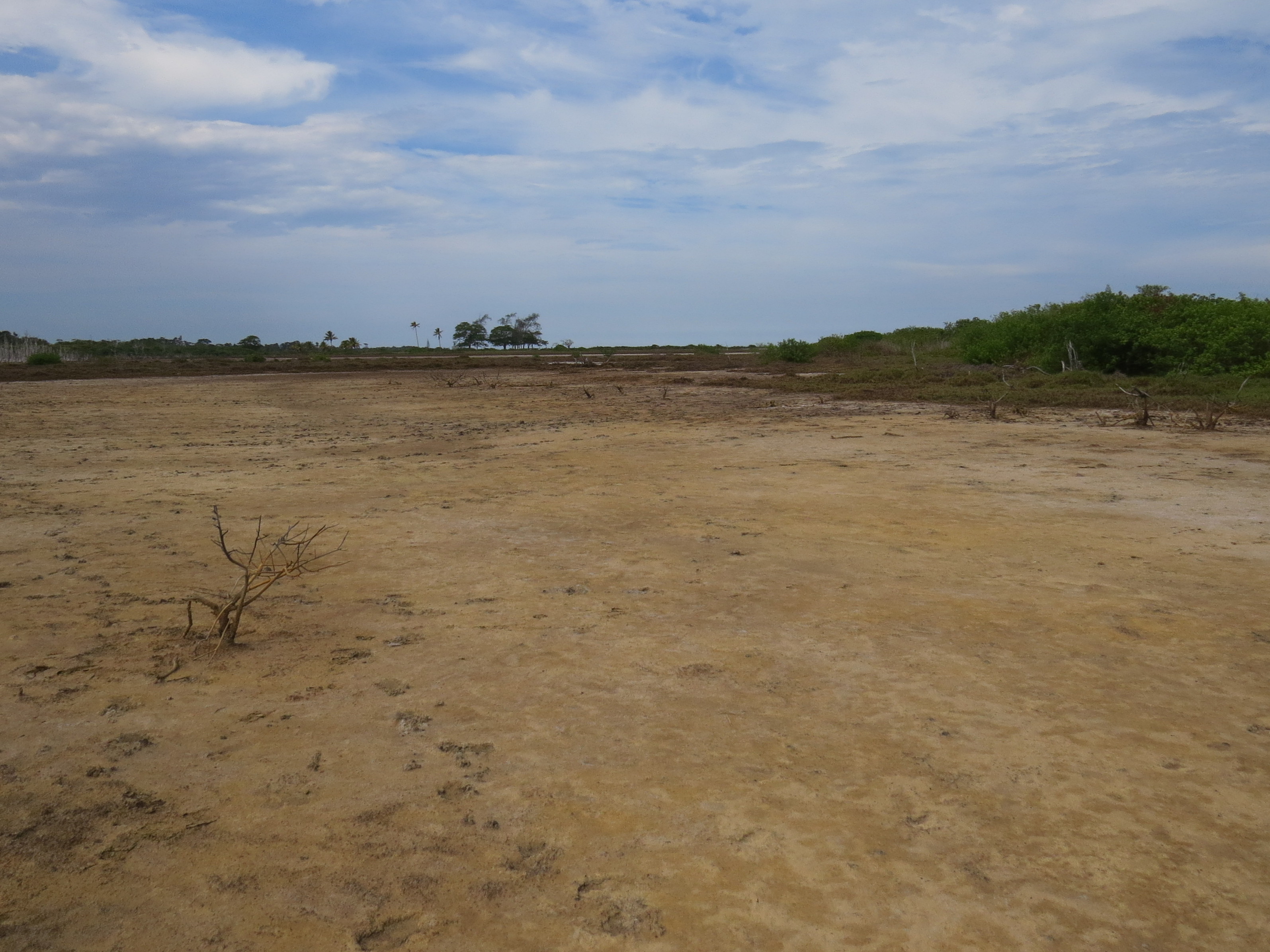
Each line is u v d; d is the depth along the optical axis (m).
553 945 2.38
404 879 2.67
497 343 94.81
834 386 23.75
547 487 9.37
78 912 2.52
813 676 4.20
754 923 2.46
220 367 39.78
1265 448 11.52
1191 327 23.42
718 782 3.23
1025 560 6.26
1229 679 4.13
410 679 4.19
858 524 7.45
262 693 4.04
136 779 3.27
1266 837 2.87
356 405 20.84
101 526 7.50
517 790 3.18
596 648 4.60
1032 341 29.12
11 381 30.52
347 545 6.83
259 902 2.57
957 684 4.10
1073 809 3.04
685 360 45.56
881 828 2.93
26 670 4.29
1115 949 2.36
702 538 6.97
